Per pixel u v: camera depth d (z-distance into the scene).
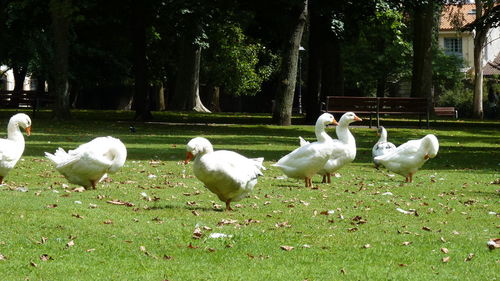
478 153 21.86
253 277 6.50
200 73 63.56
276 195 11.55
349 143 13.41
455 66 67.50
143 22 32.88
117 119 34.16
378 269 6.88
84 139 21.84
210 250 7.48
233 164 9.62
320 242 7.99
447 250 7.66
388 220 9.55
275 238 8.11
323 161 12.59
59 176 13.32
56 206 9.55
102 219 8.82
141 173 14.02
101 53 49.84
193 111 50.22
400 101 31.38
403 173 14.20
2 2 35.09
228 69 62.75
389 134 28.62
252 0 32.81
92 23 40.31
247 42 63.94
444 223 9.41
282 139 24.30
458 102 65.38
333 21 33.72
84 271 6.63
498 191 12.97
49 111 40.38
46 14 35.59
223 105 73.62
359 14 34.41
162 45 54.94
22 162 15.16
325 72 35.41
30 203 9.66
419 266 7.04
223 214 9.59
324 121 12.75
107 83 53.78
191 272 6.64
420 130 31.09
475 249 7.83
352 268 6.91
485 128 34.16
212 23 38.22
